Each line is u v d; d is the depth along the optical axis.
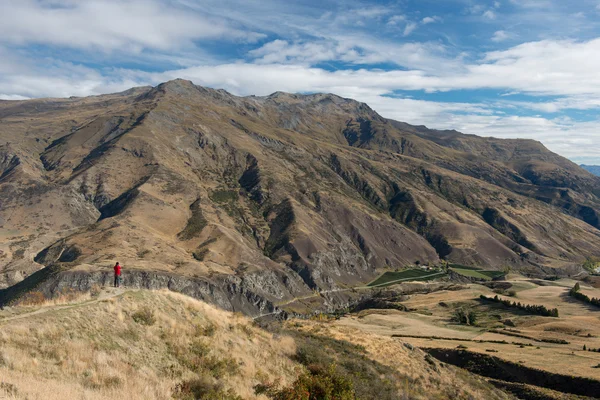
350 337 48.09
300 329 50.03
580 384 62.97
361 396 28.25
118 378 17.25
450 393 41.19
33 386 14.21
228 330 28.55
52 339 17.98
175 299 27.88
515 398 53.06
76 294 24.45
